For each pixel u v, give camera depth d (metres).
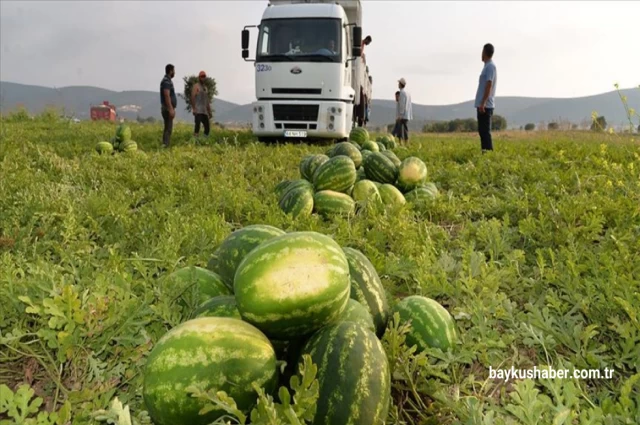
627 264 3.88
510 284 3.91
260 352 2.15
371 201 5.98
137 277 3.77
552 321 3.16
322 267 2.31
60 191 6.63
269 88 15.91
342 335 2.23
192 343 2.11
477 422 2.19
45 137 17.41
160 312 2.89
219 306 2.65
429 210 6.27
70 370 2.87
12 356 3.03
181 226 4.91
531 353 3.14
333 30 15.84
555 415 2.10
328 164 6.26
